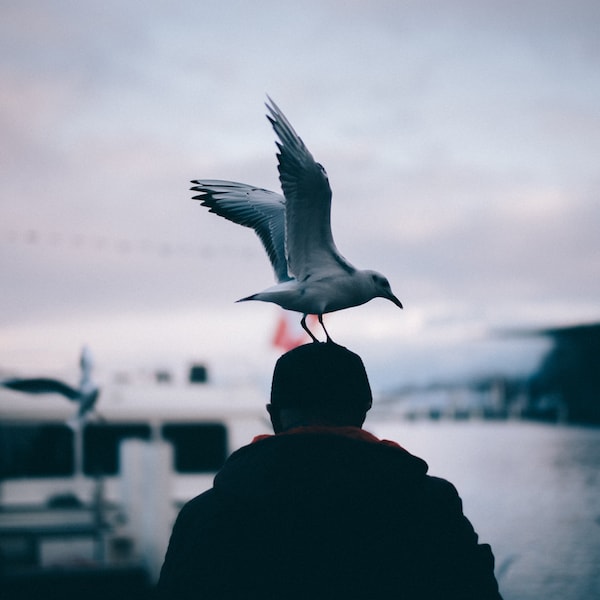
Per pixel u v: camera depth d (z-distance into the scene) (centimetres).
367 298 331
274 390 240
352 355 239
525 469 2780
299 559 211
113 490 1331
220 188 373
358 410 236
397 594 211
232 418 1369
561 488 2269
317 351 236
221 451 1360
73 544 1246
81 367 1003
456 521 220
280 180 317
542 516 1853
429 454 3444
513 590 1320
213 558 213
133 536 1252
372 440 225
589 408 5153
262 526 213
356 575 211
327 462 216
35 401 1299
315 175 320
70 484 1316
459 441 4134
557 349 5406
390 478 215
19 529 1244
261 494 214
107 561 1235
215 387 1408
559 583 1330
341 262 328
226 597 212
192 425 1350
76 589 1145
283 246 366
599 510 1898
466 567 216
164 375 1457
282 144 315
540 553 1522
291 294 318
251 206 374
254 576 212
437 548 214
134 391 1361
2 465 1298
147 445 1213
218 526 215
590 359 5175
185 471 1338
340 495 213
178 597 214
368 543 212
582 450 3466
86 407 996
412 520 214
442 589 213
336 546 212
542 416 5525
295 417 234
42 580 1129
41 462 1313
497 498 2138
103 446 1335
